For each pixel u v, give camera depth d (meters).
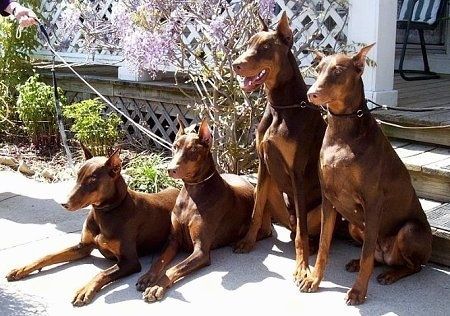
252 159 5.48
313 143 4.01
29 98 6.78
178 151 4.00
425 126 5.10
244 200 4.39
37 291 3.72
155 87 6.80
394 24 5.66
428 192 4.60
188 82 6.37
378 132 3.57
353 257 4.18
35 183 5.86
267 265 4.06
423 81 7.79
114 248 3.91
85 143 6.27
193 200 4.08
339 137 3.55
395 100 5.76
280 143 3.95
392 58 5.71
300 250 3.94
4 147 6.93
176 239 4.13
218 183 4.14
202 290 3.71
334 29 5.82
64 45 7.86
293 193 4.08
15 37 7.52
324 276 3.90
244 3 5.15
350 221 3.81
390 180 3.62
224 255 4.21
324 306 3.52
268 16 5.17
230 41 5.13
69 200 3.73
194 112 5.98
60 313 3.46
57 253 4.04
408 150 5.04
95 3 6.93
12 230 4.66
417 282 3.81
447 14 8.64
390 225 3.81
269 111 4.04
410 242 3.74
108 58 7.43
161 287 3.65
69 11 6.31
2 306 3.52
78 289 3.65
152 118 7.00
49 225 4.77
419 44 8.95
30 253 4.25
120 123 6.66
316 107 4.00
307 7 5.95
